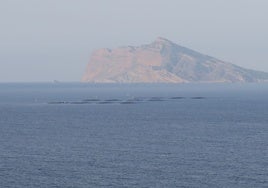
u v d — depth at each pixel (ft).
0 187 371.15
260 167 439.22
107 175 409.49
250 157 486.79
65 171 423.23
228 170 426.92
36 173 415.64
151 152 516.32
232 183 383.04
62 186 374.84
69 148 542.57
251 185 377.09
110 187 373.20
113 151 522.47
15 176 404.57
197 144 571.28
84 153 510.17
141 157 487.61
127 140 605.31
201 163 457.68
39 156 492.54
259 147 548.31
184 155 498.28
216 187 371.97
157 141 595.88
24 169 430.61
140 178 399.44
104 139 615.16
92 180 392.47
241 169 431.02
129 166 444.14
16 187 371.76
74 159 476.95
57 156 492.54
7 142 589.73
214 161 467.11
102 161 467.52
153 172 420.36
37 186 374.43
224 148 542.16
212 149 535.19
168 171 424.05
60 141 597.11
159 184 381.19
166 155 498.28
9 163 456.04
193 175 409.49
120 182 386.73
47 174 412.36
